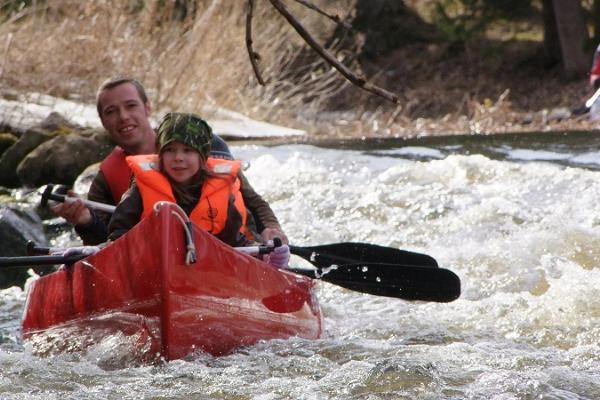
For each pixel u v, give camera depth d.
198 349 15.66
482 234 25.05
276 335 16.92
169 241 14.73
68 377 15.08
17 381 14.88
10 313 20.75
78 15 46.47
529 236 24.20
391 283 18.55
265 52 52.34
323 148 39.94
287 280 17.23
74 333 16.27
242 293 16.11
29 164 33.66
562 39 68.69
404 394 14.20
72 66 43.97
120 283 15.38
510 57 72.94
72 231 27.33
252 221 19.78
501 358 16.27
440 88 70.50
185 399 14.08
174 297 14.90
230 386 14.55
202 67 47.97
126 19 47.50
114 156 20.28
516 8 77.81
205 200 16.80
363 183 31.02
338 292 22.31
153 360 15.37
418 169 31.81
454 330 18.73
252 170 33.31
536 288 21.56
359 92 66.06
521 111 65.31
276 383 14.73
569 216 25.95
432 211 27.39
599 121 55.56
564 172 30.33
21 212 25.73
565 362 16.20
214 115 48.03
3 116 39.66
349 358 16.41
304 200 29.17
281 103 54.81
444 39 75.62
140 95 20.59
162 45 47.66
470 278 22.31
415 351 16.78
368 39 73.56
